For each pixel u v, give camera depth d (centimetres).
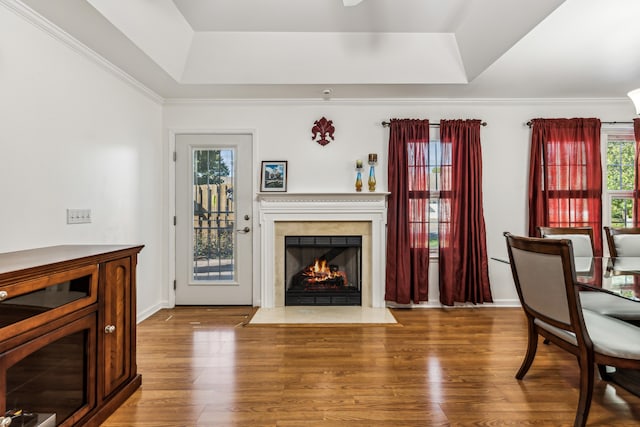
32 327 142
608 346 167
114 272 195
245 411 190
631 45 279
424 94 370
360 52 321
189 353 266
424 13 280
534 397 203
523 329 315
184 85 339
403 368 240
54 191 231
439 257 379
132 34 245
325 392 209
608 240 305
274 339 294
